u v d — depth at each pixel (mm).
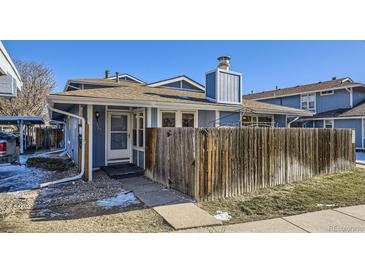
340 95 19297
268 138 6172
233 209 4562
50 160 11211
